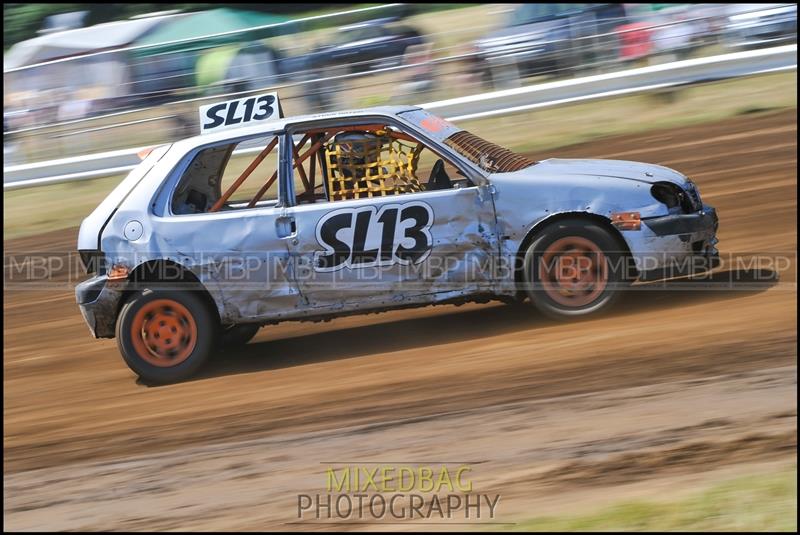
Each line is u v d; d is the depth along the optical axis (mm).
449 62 22156
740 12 21484
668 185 9953
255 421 8938
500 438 7781
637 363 8789
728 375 8297
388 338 10852
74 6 42938
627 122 20266
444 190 9844
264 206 11008
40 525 7523
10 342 13016
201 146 10336
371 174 10133
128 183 10500
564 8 22078
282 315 10094
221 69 22203
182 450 8555
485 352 9719
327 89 22188
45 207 21000
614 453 7305
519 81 22172
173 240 10047
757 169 15969
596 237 9719
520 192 9742
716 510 6289
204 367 10852
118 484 8070
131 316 10148
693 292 10531
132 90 22531
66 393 10625
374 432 8258
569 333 9758
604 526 6266
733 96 20453
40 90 22688
